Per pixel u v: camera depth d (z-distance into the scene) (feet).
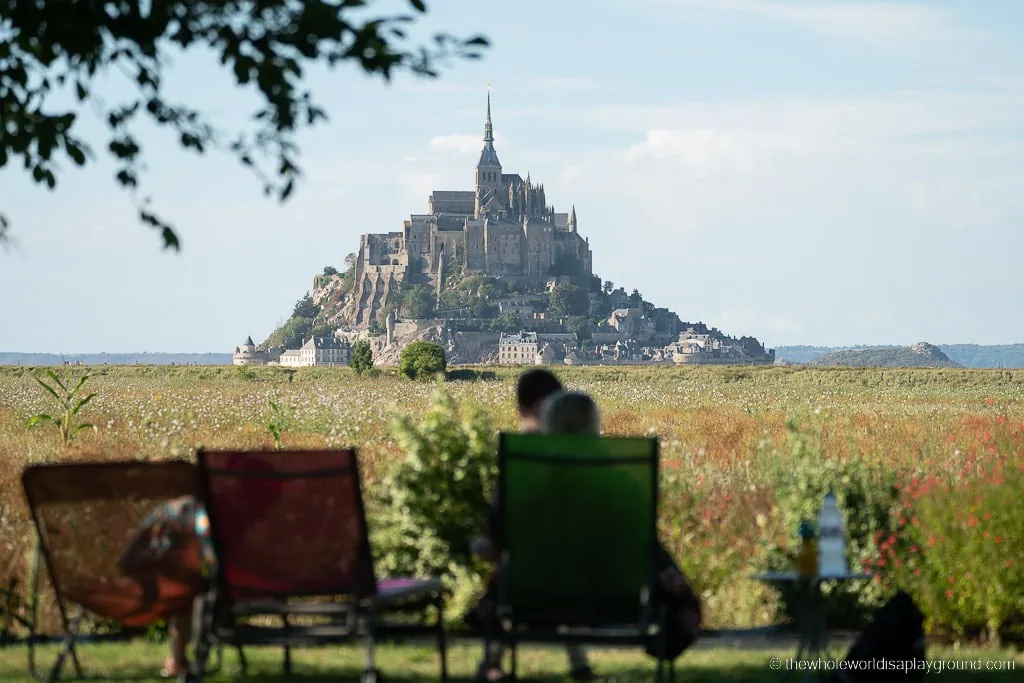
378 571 103.86
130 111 79.97
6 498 146.30
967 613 104.42
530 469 77.00
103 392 568.82
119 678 86.53
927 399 623.77
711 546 114.83
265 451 80.23
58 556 84.12
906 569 107.76
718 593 110.63
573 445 77.15
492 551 83.97
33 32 73.36
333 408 371.35
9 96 84.69
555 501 76.89
